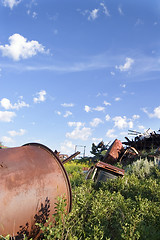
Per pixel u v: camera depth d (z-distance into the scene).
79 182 7.57
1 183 2.92
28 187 3.15
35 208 3.13
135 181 6.93
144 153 13.71
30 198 3.11
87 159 24.39
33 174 3.34
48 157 3.84
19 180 3.12
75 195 4.45
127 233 3.17
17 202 2.95
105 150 23.56
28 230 3.03
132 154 14.36
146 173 9.03
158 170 8.89
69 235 3.01
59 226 2.97
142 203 4.29
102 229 3.44
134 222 3.46
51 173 3.57
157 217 4.14
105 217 3.91
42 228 2.83
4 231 2.74
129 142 19.27
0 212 2.76
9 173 3.11
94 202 4.24
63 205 3.25
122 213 3.96
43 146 4.15
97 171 7.31
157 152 13.09
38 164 3.56
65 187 3.64
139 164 10.10
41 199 3.23
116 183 6.55
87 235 3.30
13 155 3.48
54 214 3.17
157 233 3.64
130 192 6.22
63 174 3.72
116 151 15.09
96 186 6.96
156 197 5.48
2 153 3.46
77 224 3.51
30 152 3.76
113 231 3.74
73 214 3.54
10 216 2.83
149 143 17.58
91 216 3.87
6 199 2.86
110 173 7.11
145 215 4.05
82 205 4.13
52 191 3.42
